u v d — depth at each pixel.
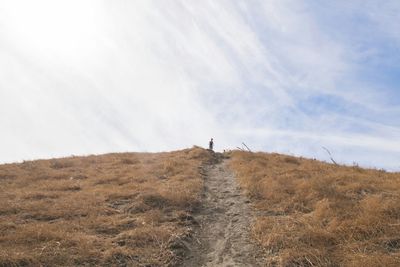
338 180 16.52
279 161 22.22
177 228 12.26
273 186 15.59
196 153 24.77
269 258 10.15
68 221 12.66
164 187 16.53
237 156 23.97
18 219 12.91
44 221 12.88
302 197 14.14
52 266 9.55
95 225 12.28
